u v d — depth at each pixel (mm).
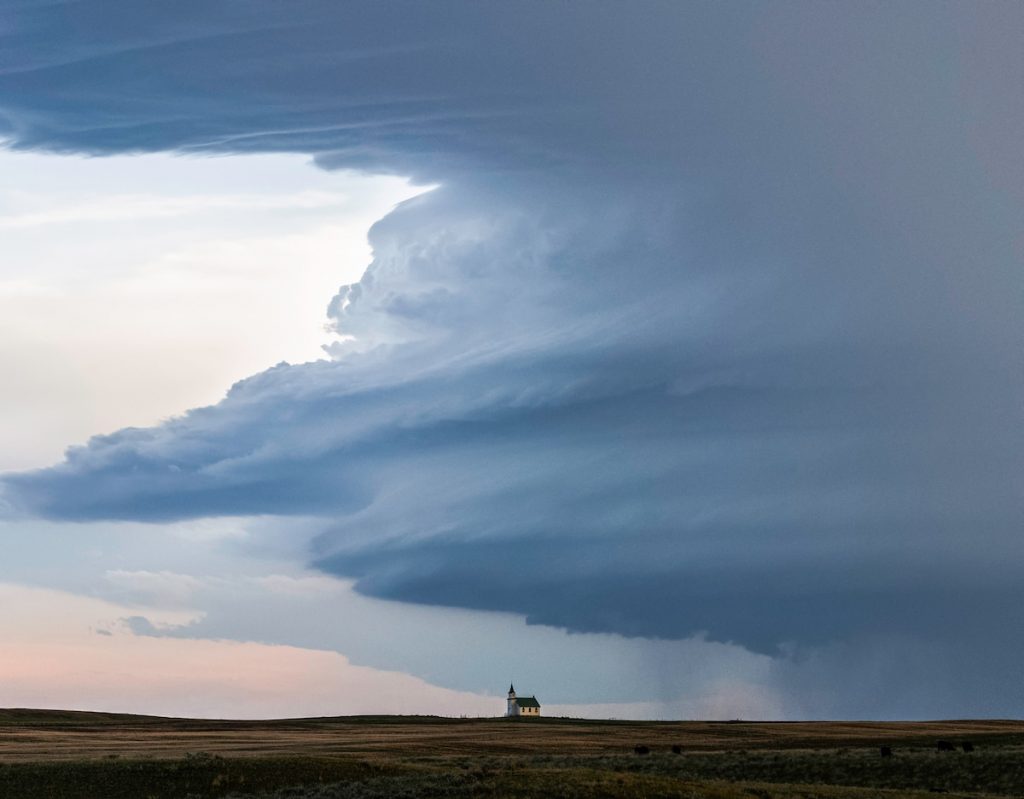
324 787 65562
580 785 58781
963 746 92750
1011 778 73875
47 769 72188
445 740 129875
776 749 110375
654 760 91000
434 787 60906
